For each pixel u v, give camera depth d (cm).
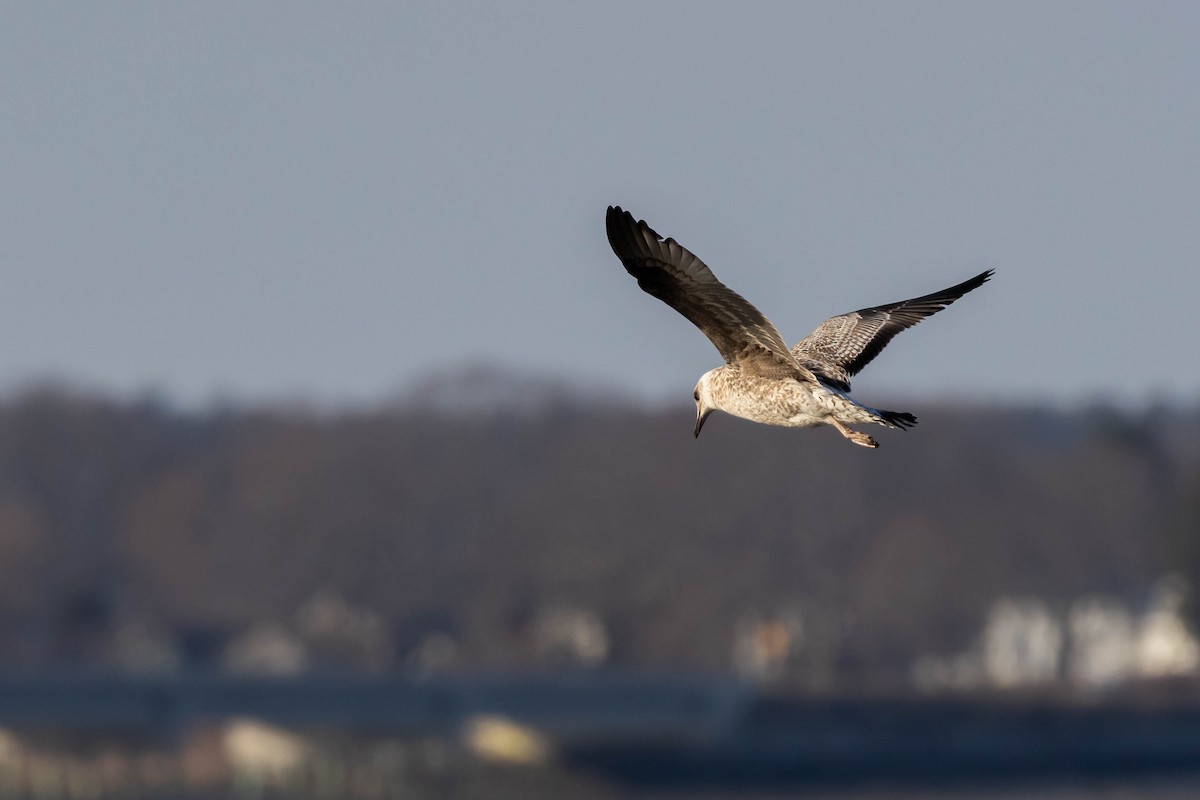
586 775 6975
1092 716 8038
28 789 6569
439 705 6981
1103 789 7200
